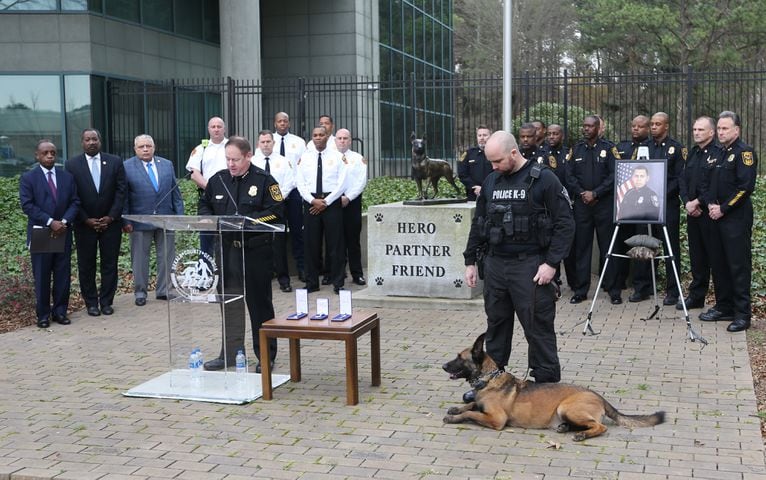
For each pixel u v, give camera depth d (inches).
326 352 295.9
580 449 196.1
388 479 181.8
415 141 377.4
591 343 299.0
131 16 746.2
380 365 265.7
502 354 237.3
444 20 1342.3
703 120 318.0
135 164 380.8
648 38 1181.1
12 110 693.9
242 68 808.3
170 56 807.1
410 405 233.9
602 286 388.8
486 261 234.4
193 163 398.0
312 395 245.9
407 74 1163.9
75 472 190.2
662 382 250.2
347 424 219.0
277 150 433.4
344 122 971.9
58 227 341.1
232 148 255.3
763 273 395.2
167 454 200.5
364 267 494.0
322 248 434.0
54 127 694.5
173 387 251.9
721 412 221.8
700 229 330.6
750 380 250.8
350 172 400.5
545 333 227.3
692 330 299.7
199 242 298.5
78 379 269.1
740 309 313.1
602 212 365.1
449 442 203.3
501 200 226.7
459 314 354.3
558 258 221.1
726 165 309.3
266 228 240.2
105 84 709.9
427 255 371.2
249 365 277.7
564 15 1494.8
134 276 390.0
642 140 362.9
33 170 345.1
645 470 183.2
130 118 743.1
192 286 248.7
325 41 976.3
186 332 250.8
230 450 202.1
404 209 372.8
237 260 253.4
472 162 408.8
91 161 362.0
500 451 196.1
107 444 208.4
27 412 235.5
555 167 380.8
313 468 189.2
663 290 395.5
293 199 427.5
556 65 1508.4
